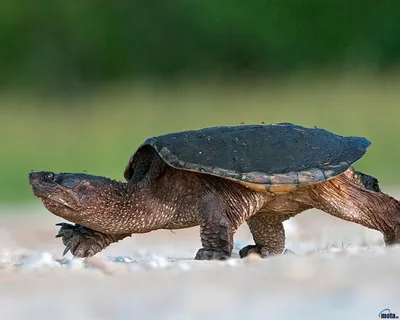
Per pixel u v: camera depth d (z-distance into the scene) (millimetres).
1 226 39312
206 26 110062
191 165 20500
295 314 12133
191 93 97875
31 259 20234
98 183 20734
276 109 85750
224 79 105375
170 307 12789
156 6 110812
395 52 103562
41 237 34969
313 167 20953
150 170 21422
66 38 108312
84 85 105875
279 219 22562
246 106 88250
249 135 21312
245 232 34031
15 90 103688
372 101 82688
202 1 110500
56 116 87438
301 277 14688
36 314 12617
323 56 105875
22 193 56562
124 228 21219
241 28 108938
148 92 99812
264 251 22922
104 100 97000
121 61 108875
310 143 21516
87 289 14797
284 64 107375
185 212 21094
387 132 69812
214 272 16141
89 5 109812
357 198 22156
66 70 107438
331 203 21938
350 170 22094
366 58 103562
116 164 65000
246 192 20953
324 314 12094
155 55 109562
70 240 21547
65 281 15602
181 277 15742
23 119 84938
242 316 12133
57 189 20250
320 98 88062
